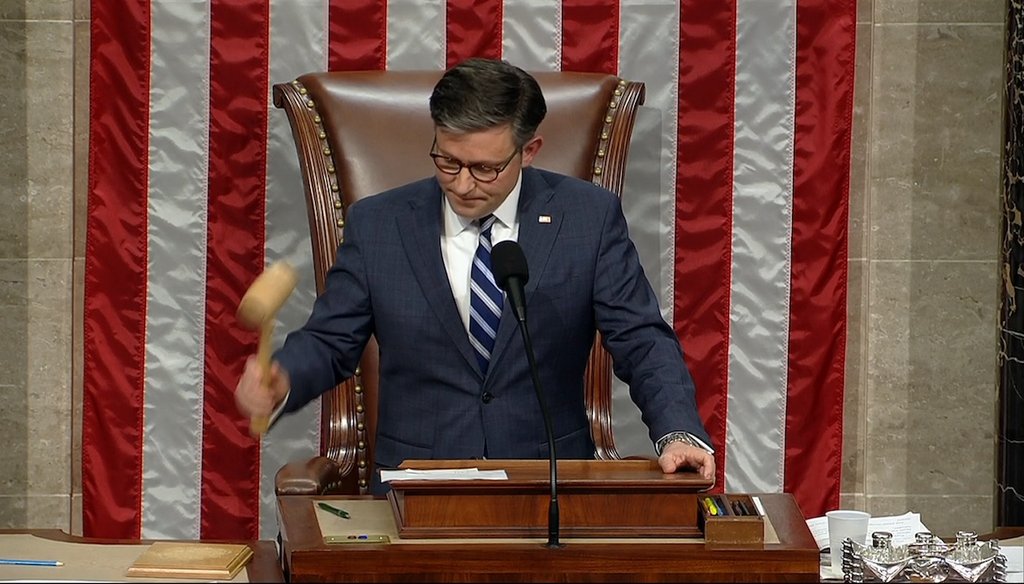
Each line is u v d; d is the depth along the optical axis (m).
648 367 10.81
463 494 8.62
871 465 16.00
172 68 14.84
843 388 15.62
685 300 15.41
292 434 15.46
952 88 15.45
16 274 15.18
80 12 14.96
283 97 13.75
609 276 11.37
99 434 15.23
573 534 8.62
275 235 15.12
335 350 11.24
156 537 15.34
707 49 15.12
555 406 11.53
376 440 11.79
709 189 15.28
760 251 15.37
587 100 13.71
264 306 8.35
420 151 13.55
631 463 9.23
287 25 14.90
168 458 15.30
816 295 15.44
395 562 8.22
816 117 15.22
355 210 11.70
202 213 15.02
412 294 11.32
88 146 15.05
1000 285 15.31
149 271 15.06
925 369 15.86
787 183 15.28
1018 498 15.08
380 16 14.95
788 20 15.11
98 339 15.09
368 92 13.68
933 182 15.59
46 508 15.51
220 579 8.62
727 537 8.52
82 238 15.20
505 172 10.50
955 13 15.36
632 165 15.21
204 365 15.20
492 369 11.24
